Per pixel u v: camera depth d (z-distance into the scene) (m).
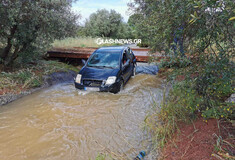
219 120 2.96
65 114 4.38
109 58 6.74
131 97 5.52
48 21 6.61
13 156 2.89
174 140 2.96
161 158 2.61
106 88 5.65
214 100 3.15
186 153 2.49
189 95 3.19
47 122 3.99
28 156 2.89
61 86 6.88
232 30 2.56
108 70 6.11
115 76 5.81
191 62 2.88
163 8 3.41
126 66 6.91
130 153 2.91
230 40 2.62
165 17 3.49
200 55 2.88
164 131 3.21
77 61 10.91
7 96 5.41
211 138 2.61
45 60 9.75
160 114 3.93
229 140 2.46
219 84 2.85
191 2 2.27
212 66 2.67
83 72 6.16
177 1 3.03
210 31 2.58
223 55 2.65
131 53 8.53
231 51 2.63
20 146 3.15
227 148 2.32
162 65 3.41
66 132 3.59
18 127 3.77
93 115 4.34
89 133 3.55
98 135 3.48
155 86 6.59
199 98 3.09
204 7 2.16
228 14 2.23
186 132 3.03
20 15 6.03
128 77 7.26
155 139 3.19
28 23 6.48
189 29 3.10
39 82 6.71
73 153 2.96
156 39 3.97
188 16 2.78
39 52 7.80
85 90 5.82
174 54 3.02
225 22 2.39
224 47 2.66
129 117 4.22
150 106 4.81
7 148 3.09
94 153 2.96
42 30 6.89
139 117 4.22
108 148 3.06
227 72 2.62
